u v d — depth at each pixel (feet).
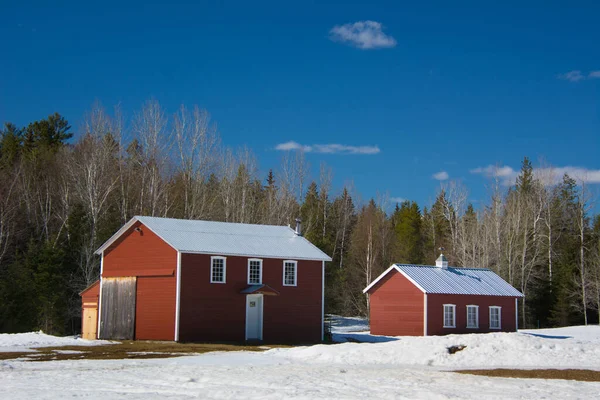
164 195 244.42
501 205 295.07
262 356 114.32
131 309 156.35
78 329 208.74
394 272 188.44
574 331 213.05
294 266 166.50
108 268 164.96
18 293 192.13
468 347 116.37
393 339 176.86
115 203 242.58
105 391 69.62
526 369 100.17
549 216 286.87
